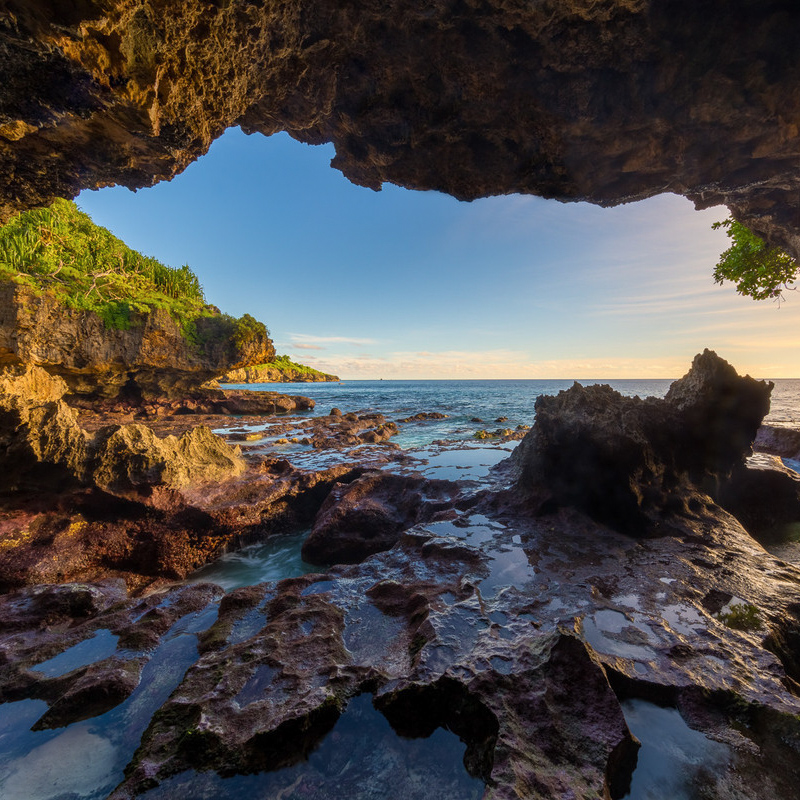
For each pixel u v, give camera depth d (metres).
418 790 2.64
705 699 3.07
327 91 5.38
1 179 4.96
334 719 3.06
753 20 4.36
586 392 7.40
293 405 39.16
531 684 3.08
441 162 6.40
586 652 3.19
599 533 6.39
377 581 5.28
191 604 5.38
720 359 7.37
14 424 7.74
